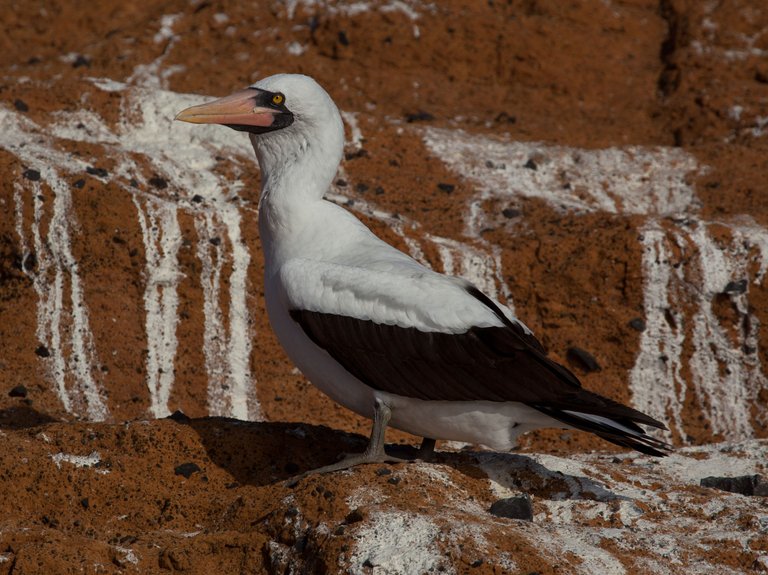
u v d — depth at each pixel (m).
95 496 10.34
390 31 21.44
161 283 14.51
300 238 11.02
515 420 10.29
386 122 18.42
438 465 10.39
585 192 17.70
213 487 10.51
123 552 9.34
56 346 14.08
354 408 10.80
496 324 10.04
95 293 14.36
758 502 10.46
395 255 10.73
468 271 15.40
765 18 22.42
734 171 18.09
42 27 22.77
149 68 20.81
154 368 14.16
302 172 11.26
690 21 22.55
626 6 23.53
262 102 11.31
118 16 23.08
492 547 8.86
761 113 19.94
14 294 14.38
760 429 14.56
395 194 17.12
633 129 20.30
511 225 16.48
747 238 15.30
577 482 10.60
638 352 15.09
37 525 9.89
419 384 10.13
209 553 9.48
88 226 14.41
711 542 9.53
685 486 10.93
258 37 21.72
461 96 20.89
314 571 9.02
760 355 14.96
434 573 8.68
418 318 10.06
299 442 11.09
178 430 10.88
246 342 14.58
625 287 15.23
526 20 22.06
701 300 15.14
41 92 17.47
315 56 21.39
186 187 15.95
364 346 10.16
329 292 10.23
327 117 11.35
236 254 14.75
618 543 9.43
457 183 17.47
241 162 16.84
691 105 20.39
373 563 8.79
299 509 9.51
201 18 22.09
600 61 21.83
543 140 18.97
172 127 17.33
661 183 17.97
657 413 14.84
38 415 13.27
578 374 15.01
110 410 13.74
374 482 9.83
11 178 14.45
